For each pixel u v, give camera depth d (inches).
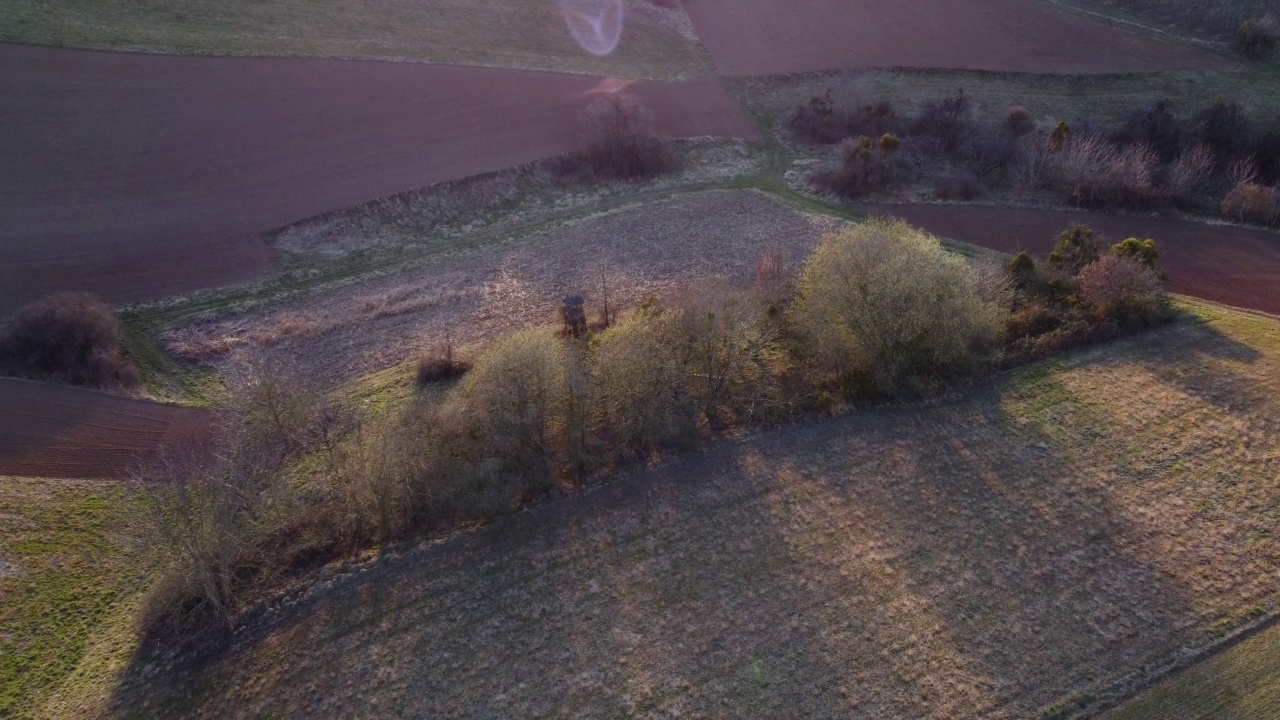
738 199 2576.3
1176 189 2405.3
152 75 2551.7
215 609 1168.8
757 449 1466.5
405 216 2331.4
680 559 1253.1
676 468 1427.2
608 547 1277.1
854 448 1465.3
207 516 1189.7
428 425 1398.9
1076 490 1355.8
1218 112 2564.0
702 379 1563.7
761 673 1079.0
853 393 1571.1
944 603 1168.8
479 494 1341.0
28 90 2381.9
